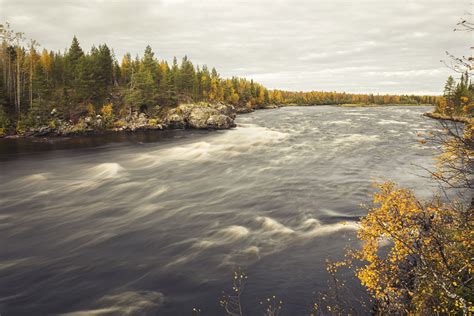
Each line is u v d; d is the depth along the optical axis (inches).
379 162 1365.7
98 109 2950.3
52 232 733.3
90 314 454.3
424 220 320.5
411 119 3314.5
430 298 290.2
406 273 336.8
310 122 3171.8
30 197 1000.9
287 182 1098.1
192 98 4089.6
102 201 951.0
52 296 496.7
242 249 623.5
